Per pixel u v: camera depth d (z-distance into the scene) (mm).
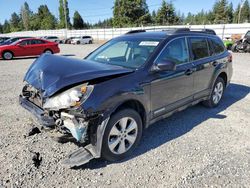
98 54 4422
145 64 3621
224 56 5492
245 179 2930
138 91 3354
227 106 5578
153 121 3816
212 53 5148
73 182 2848
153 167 3162
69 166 3082
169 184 2832
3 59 15305
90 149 3109
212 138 3977
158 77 3682
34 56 16656
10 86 7348
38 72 3396
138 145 3713
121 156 3318
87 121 2895
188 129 4309
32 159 3264
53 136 3195
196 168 3141
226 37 27406
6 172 2982
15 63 13305
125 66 3719
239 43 18938
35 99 3359
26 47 15875
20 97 3709
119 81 3199
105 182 2863
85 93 2887
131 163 3256
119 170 3098
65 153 3432
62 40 41375
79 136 2898
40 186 2766
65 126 2967
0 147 3553
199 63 4605
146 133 4133
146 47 3949
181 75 4129
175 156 3422
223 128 4371
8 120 4559
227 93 6691
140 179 2922
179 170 3098
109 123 3072
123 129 3283
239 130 4297
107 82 3094
